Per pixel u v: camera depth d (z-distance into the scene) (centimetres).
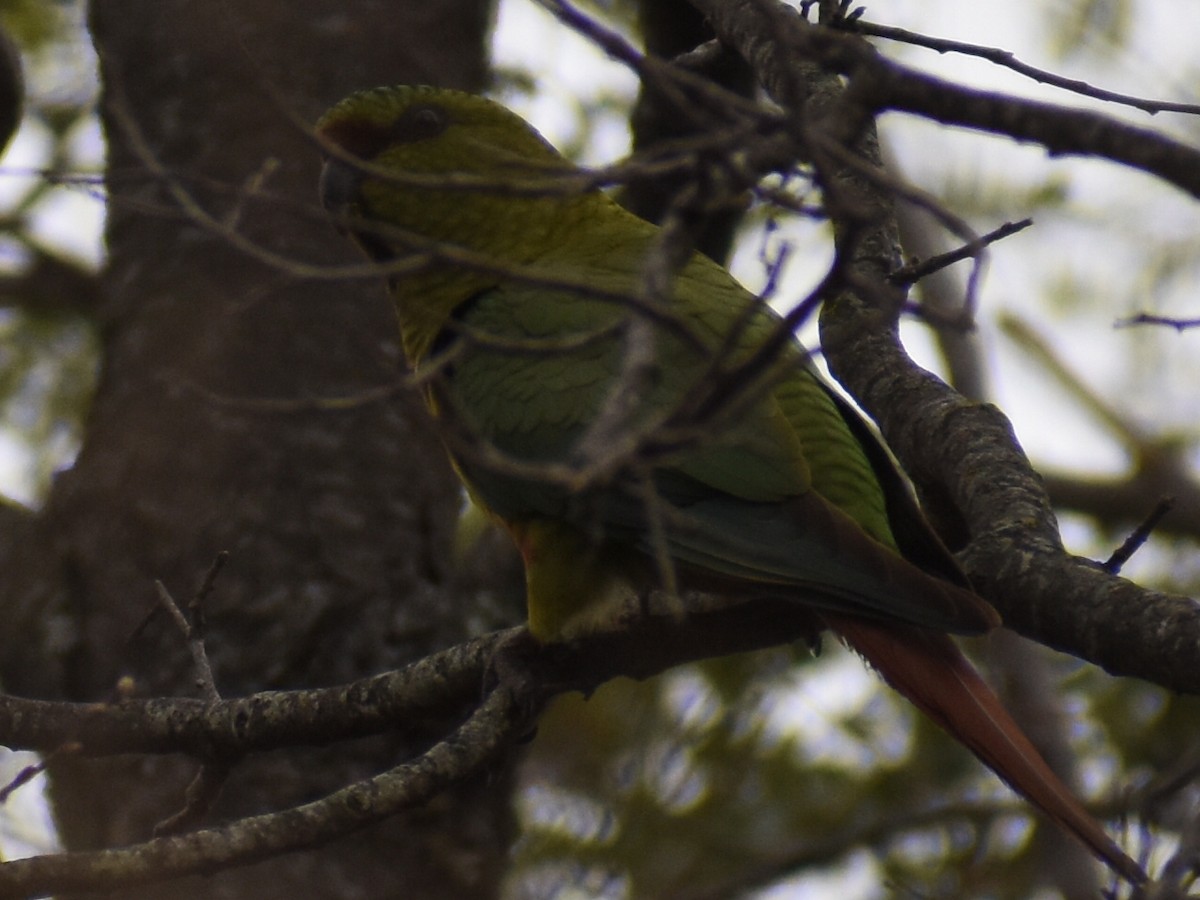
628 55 518
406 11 1157
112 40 1151
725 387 507
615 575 834
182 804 1004
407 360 1036
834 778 1223
